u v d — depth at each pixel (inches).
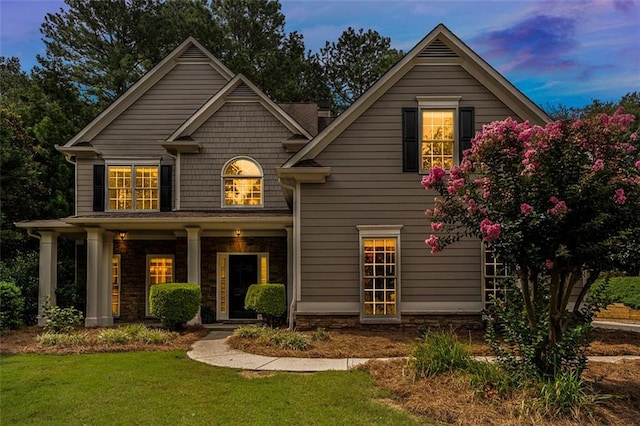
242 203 555.5
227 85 554.9
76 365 289.6
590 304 231.9
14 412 208.2
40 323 502.0
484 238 217.3
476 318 407.5
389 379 247.6
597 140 213.6
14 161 642.8
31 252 708.7
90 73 914.1
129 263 570.9
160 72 587.5
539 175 213.6
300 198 419.8
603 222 207.5
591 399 201.8
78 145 569.6
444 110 424.5
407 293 411.5
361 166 420.8
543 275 234.4
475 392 213.2
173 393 230.1
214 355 322.3
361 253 414.3
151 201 573.0
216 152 557.9
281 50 1119.6
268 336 360.2
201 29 935.7
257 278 548.1
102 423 194.1
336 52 1230.9
